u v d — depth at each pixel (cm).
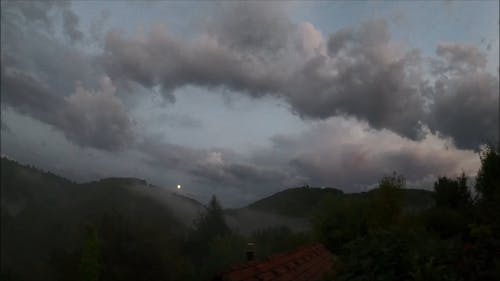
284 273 681
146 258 4316
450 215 1908
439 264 583
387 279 541
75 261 4634
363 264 574
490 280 559
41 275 5178
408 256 571
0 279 5650
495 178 1620
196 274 3984
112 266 4081
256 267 583
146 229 4659
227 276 475
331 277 655
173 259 4625
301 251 973
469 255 607
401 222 2031
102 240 4225
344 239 2275
